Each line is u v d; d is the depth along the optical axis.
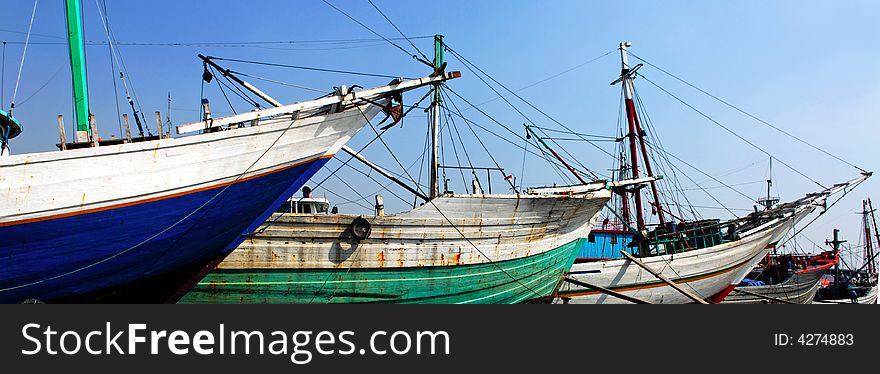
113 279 11.16
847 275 49.16
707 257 24.94
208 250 12.11
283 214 13.35
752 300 31.16
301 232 13.62
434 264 15.35
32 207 9.37
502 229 16.48
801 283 33.88
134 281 11.55
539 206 17.03
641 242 24.97
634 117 29.14
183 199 10.83
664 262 23.78
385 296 14.77
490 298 17.05
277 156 11.78
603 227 31.86
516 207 16.47
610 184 19.91
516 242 17.05
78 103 11.98
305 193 17.17
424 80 13.37
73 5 12.27
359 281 14.39
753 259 27.38
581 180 22.38
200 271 12.35
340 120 12.50
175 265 11.86
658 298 23.64
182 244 11.47
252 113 11.25
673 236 25.39
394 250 14.77
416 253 15.09
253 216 12.23
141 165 10.27
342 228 14.05
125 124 10.66
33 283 10.17
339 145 12.77
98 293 11.22
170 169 10.58
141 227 10.60
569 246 19.41
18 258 9.67
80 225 9.91
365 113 12.84
